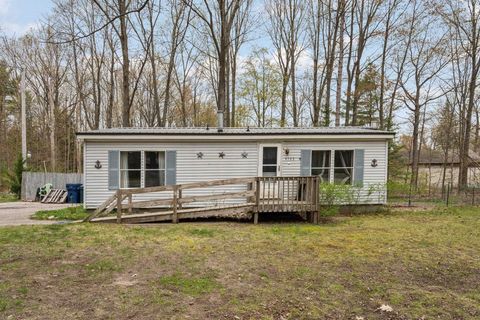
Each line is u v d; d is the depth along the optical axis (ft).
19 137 91.30
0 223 29.53
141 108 96.22
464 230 28.22
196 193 36.27
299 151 36.86
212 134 35.32
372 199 37.32
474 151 86.84
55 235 23.89
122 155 35.53
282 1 80.59
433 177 92.12
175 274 16.46
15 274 15.89
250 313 12.50
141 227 27.61
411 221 32.35
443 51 67.62
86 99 91.97
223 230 26.86
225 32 55.01
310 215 31.71
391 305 13.71
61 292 13.94
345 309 13.24
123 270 16.90
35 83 90.43
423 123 83.25
